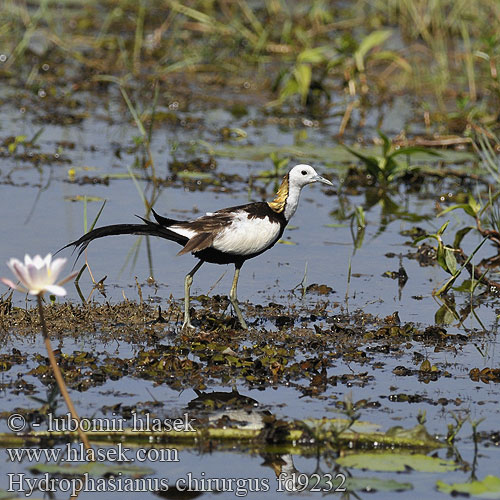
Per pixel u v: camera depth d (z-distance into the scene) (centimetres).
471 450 819
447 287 1227
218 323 1079
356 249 1392
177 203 1514
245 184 1647
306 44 2298
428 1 2486
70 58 2348
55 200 1499
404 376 974
